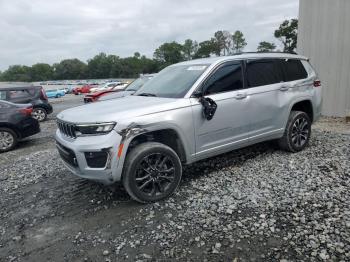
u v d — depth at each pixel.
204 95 4.74
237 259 3.03
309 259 2.94
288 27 58.41
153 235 3.54
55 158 7.02
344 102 9.84
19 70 136.75
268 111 5.41
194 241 3.36
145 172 4.23
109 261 3.15
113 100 5.10
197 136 4.62
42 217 4.21
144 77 11.14
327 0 9.71
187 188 4.66
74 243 3.53
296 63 6.10
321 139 6.91
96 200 4.58
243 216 3.76
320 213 3.69
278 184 4.55
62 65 132.75
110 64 128.25
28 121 8.98
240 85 5.13
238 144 5.13
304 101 6.13
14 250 3.49
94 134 4.04
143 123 4.11
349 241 3.14
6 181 5.75
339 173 4.84
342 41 9.61
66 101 32.75
